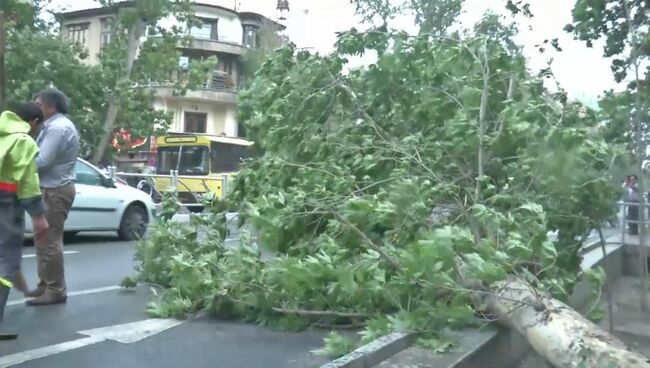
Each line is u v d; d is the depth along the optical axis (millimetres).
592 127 7609
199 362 5125
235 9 49281
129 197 13055
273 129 7965
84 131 22250
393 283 5141
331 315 6102
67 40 22250
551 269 5457
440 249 4734
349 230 5781
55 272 6895
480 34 8102
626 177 7941
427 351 4793
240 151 26859
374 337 5137
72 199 6777
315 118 8039
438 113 7496
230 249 7012
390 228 5750
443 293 5148
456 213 6312
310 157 7828
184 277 6348
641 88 9828
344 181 6832
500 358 5461
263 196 6656
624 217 12352
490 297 5105
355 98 7969
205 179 21328
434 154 7160
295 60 8430
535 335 4633
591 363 4219
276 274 5777
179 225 7574
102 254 11047
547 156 6324
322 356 5270
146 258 7598
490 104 7391
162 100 42625
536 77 7836
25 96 19469
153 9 22203
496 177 6848
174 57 23219
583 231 6855
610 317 7137
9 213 5332
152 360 5156
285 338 5871
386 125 8094
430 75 7660
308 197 6512
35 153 5434
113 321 6328
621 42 10938
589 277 5691
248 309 6430
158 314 6539
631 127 9078
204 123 45406
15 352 5246
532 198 6492
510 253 5125
